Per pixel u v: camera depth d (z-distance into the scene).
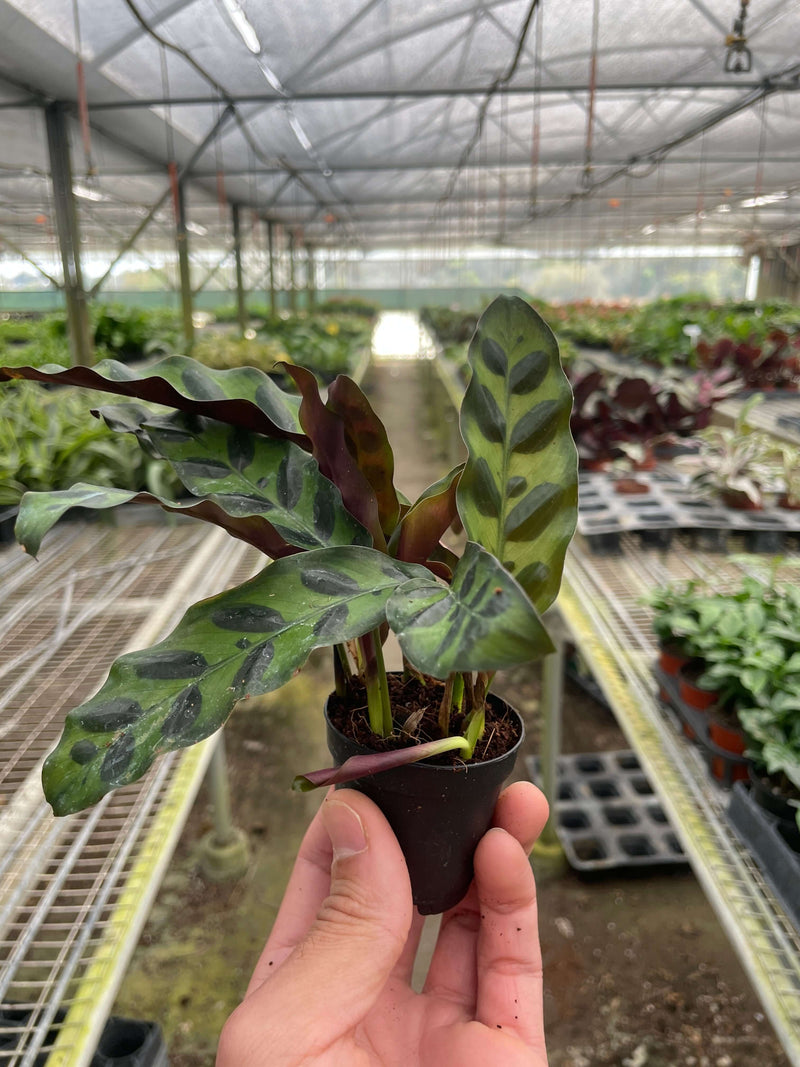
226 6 3.64
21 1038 0.77
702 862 1.10
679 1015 1.66
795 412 3.95
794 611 1.47
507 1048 0.74
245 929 1.86
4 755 1.19
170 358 0.75
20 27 3.38
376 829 0.67
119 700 0.55
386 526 0.76
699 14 4.25
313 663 2.97
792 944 0.95
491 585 0.48
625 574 2.13
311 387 0.64
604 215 13.77
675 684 1.49
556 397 0.62
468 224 15.85
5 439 2.25
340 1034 0.64
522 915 0.77
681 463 3.15
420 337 13.22
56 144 4.57
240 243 9.62
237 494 0.69
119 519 2.26
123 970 0.83
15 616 1.65
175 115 5.39
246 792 2.31
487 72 4.98
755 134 7.39
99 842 1.06
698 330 6.42
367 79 4.91
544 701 2.00
